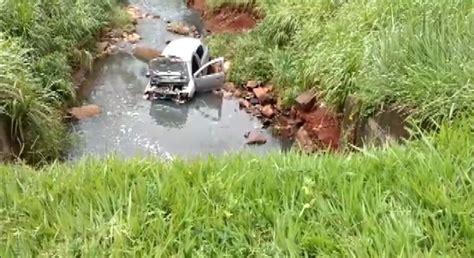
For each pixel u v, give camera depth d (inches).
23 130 314.7
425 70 242.1
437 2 295.0
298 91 380.2
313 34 392.8
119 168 176.9
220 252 139.7
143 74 450.3
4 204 160.2
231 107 406.0
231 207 153.7
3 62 318.7
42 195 161.6
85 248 138.8
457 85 226.1
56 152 333.4
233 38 483.5
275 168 174.4
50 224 151.3
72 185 165.9
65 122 378.9
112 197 156.6
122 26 516.1
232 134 377.4
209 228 146.6
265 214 151.9
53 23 420.8
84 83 430.9
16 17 379.6
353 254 132.1
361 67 305.1
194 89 417.1
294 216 149.7
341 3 399.9
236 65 440.8
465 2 288.7
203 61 439.2
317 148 313.9
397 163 172.6
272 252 137.6
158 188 161.2
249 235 144.9
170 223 146.6
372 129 264.4
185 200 156.3
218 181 164.9
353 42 332.8
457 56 240.1
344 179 163.3
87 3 482.9
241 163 182.4
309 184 159.3
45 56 390.0
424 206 150.5
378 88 260.8
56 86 381.1
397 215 144.8
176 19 552.4
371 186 160.6
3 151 294.5
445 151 176.7
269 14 458.3
